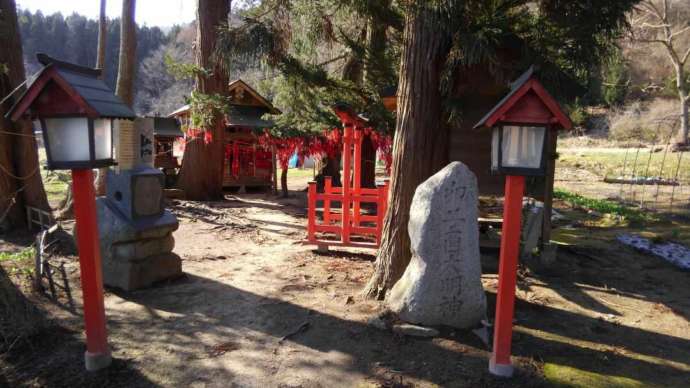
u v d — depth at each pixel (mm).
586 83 5688
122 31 12367
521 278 6648
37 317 4578
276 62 8141
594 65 5438
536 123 3480
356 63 12406
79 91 3363
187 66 12664
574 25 5043
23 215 9484
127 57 12438
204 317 5023
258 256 7668
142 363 4035
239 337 4555
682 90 28438
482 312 4672
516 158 3576
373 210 12492
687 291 6426
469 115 7258
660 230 10867
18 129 9352
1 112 9070
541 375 3951
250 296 5664
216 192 14977
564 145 35688
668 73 34656
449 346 4359
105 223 5820
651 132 33062
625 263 7805
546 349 4449
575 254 8156
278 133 14180
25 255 7254
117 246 5836
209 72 12734
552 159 7336
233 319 4973
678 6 31562
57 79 3342
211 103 11750
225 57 7258
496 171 3633
